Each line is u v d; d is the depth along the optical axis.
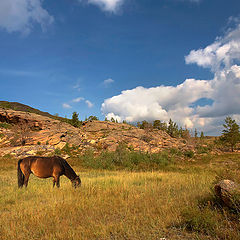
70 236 3.94
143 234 4.01
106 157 27.42
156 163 28.08
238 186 5.18
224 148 54.88
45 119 57.78
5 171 20.02
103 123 72.31
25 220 4.92
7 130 48.72
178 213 5.06
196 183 9.45
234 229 3.81
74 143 43.12
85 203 6.41
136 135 52.12
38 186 10.09
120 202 6.54
